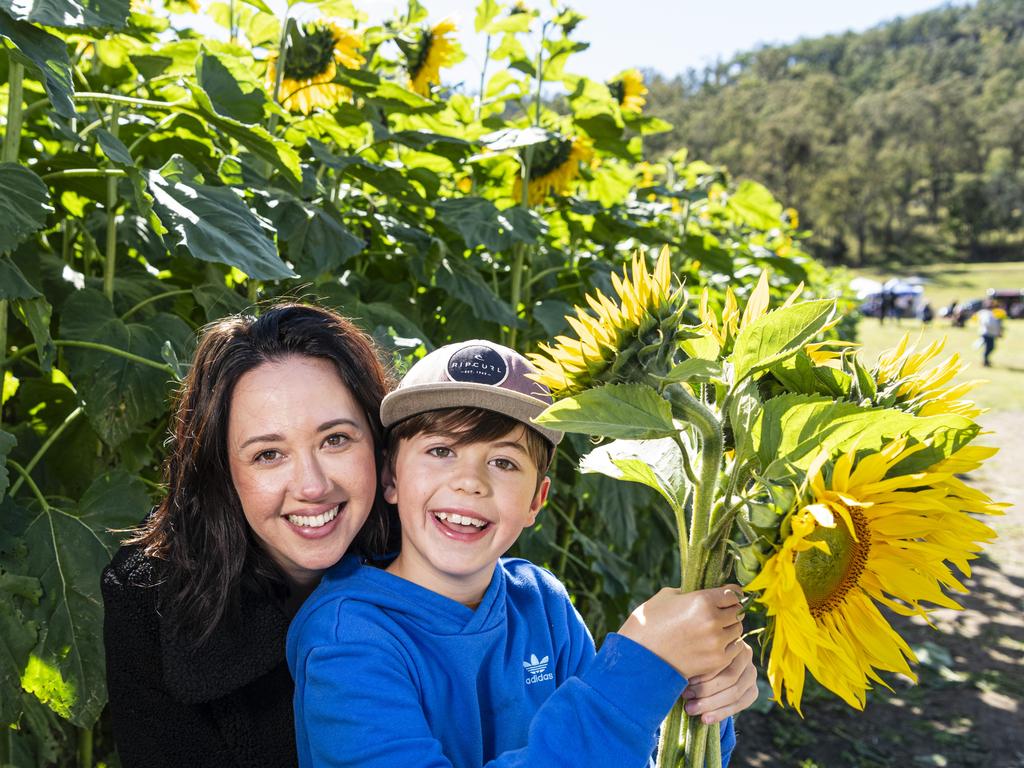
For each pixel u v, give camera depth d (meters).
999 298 40.91
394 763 1.01
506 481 1.15
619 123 3.37
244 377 1.22
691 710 1.00
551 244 3.99
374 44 3.32
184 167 1.92
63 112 1.57
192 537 1.25
